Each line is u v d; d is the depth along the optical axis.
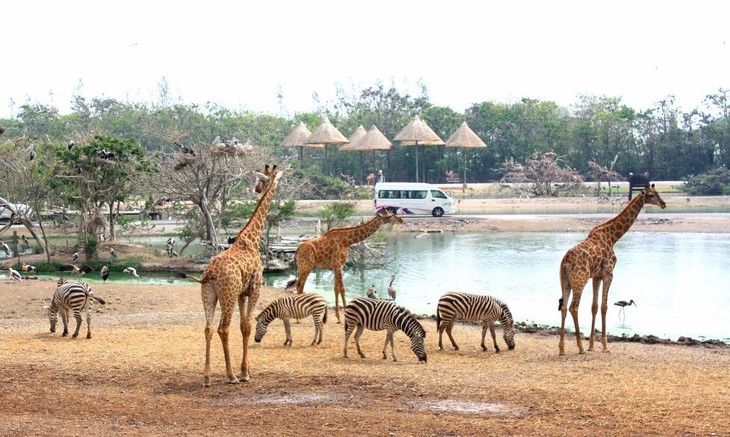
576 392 13.78
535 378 15.09
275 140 101.31
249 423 11.93
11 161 45.97
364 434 11.38
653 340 21.27
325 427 11.70
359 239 23.12
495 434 11.36
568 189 90.75
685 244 49.31
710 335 23.75
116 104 112.62
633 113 109.62
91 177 44.50
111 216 46.38
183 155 40.75
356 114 115.69
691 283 34.34
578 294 18.20
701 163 103.31
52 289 29.56
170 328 21.77
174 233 55.22
